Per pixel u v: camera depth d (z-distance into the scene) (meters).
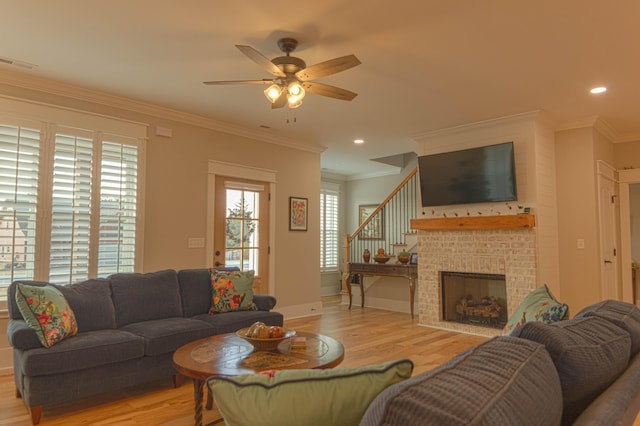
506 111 4.96
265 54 3.46
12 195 3.81
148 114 4.77
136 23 2.98
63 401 2.79
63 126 4.14
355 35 3.15
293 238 6.34
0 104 3.80
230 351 2.61
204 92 4.34
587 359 1.19
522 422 0.81
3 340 3.73
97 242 4.28
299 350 2.62
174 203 4.94
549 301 2.21
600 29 3.05
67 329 2.98
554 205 5.42
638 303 7.39
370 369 1.05
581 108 4.85
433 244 5.72
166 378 3.51
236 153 5.64
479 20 2.93
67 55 3.49
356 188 9.72
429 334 5.20
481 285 5.50
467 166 5.41
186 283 4.13
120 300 3.65
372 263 7.01
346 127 5.67
